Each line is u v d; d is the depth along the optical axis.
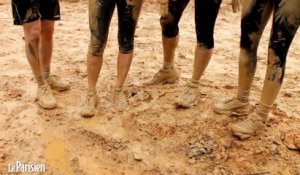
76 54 5.11
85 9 6.66
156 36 5.77
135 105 4.11
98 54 3.87
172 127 3.93
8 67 4.75
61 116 4.03
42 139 3.87
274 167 3.68
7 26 5.86
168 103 4.12
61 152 3.79
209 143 3.81
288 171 3.66
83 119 4.00
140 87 4.31
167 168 3.69
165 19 4.03
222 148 3.79
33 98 4.23
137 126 3.95
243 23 3.68
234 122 3.92
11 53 5.09
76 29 5.88
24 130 3.92
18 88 4.37
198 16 3.83
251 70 3.80
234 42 5.79
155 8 6.81
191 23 6.35
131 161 3.74
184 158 3.76
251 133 3.80
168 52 4.21
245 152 3.76
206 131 3.88
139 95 4.20
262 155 3.74
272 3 3.60
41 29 4.07
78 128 3.93
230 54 5.39
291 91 4.45
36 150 3.80
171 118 4.00
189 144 3.82
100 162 3.73
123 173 3.67
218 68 4.93
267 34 6.11
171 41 4.14
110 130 3.92
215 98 4.17
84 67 4.77
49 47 4.16
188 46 5.53
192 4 7.11
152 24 6.17
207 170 3.69
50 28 4.09
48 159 3.74
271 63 3.63
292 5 3.46
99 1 3.74
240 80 3.87
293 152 3.77
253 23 3.64
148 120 3.99
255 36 3.69
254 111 3.89
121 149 3.80
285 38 3.55
